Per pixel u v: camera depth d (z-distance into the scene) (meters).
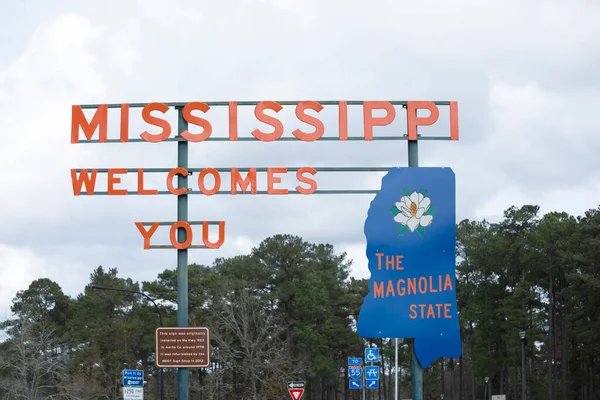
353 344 87.56
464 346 99.25
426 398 115.50
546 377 84.88
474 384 100.56
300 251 82.38
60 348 83.19
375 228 20.95
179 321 21.08
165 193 21.00
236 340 69.25
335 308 86.50
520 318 75.88
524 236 82.25
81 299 88.25
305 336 76.81
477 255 83.31
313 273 80.50
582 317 66.00
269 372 54.38
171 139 21.08
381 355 107.88
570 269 67.62
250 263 82.06
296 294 79.00
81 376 69.44
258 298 76.38
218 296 68.56
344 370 97.19
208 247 20.92
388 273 20.84
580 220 77.12
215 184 21.02
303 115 21.09
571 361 79.56
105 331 79.81
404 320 20.72
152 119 21.12
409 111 21.16
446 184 21.06
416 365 20.78
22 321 62.97
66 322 87.50
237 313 59.81
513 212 84.19
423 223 20.95
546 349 90.25
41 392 62.56
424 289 20.81
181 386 20.98
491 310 81.88
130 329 80.38
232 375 69.69
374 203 20.98
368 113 21.11
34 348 66.31
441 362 99.81
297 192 20.95
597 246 60.28
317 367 79.19
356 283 91.12
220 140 21.03
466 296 88.19
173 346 20.97
